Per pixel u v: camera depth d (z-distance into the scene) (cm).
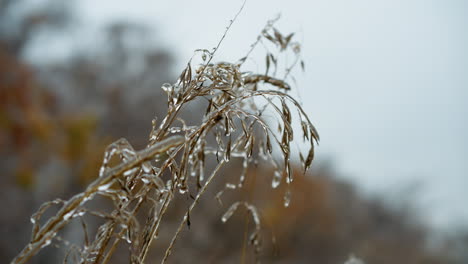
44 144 1223
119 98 1514
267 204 804
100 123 1385
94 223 596
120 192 104
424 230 2116
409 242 2027
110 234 109
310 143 120
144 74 1631
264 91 122
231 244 824
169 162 119
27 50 1617
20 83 1338
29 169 1166
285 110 124
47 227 100
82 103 1514
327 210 1667
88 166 1178
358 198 2058
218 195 157
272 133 124
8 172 1152
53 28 1834
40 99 1368
